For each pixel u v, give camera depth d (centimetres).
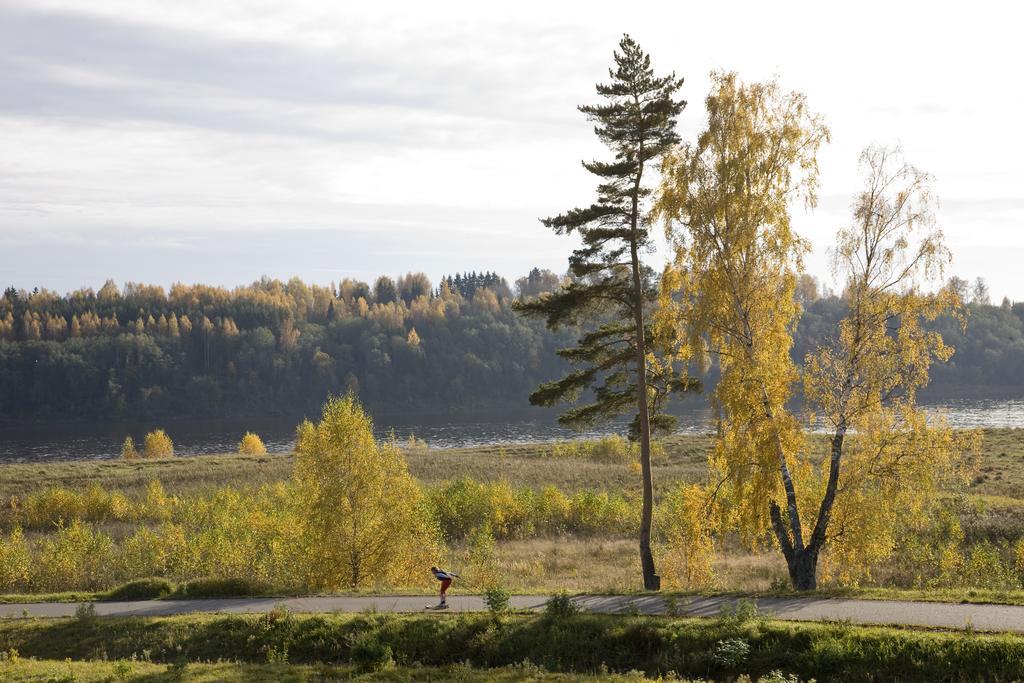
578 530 4250
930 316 2289
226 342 18850
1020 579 2675
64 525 4584
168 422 15950
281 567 2961
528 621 1931
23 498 5138
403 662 1847
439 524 4112
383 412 16438
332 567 2662
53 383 17225
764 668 1658
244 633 2012
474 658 1861
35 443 12206
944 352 2259
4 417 16312
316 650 1941
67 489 5316
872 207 2339
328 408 2747
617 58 2659
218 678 1631
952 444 2264
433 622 1964
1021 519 3381
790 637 1705
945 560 2730
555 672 1709
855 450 2370
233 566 3081
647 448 2609
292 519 3023
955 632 1642
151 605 2322
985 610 1788
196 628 2053
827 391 2364
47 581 2995
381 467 2748
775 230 2395
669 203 2475
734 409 2355
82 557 3241
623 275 2658
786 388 2377
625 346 2728
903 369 2309
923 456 2256
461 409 16662
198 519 4428
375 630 1956
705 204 2416
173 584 2519
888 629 1686
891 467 2291
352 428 2712
